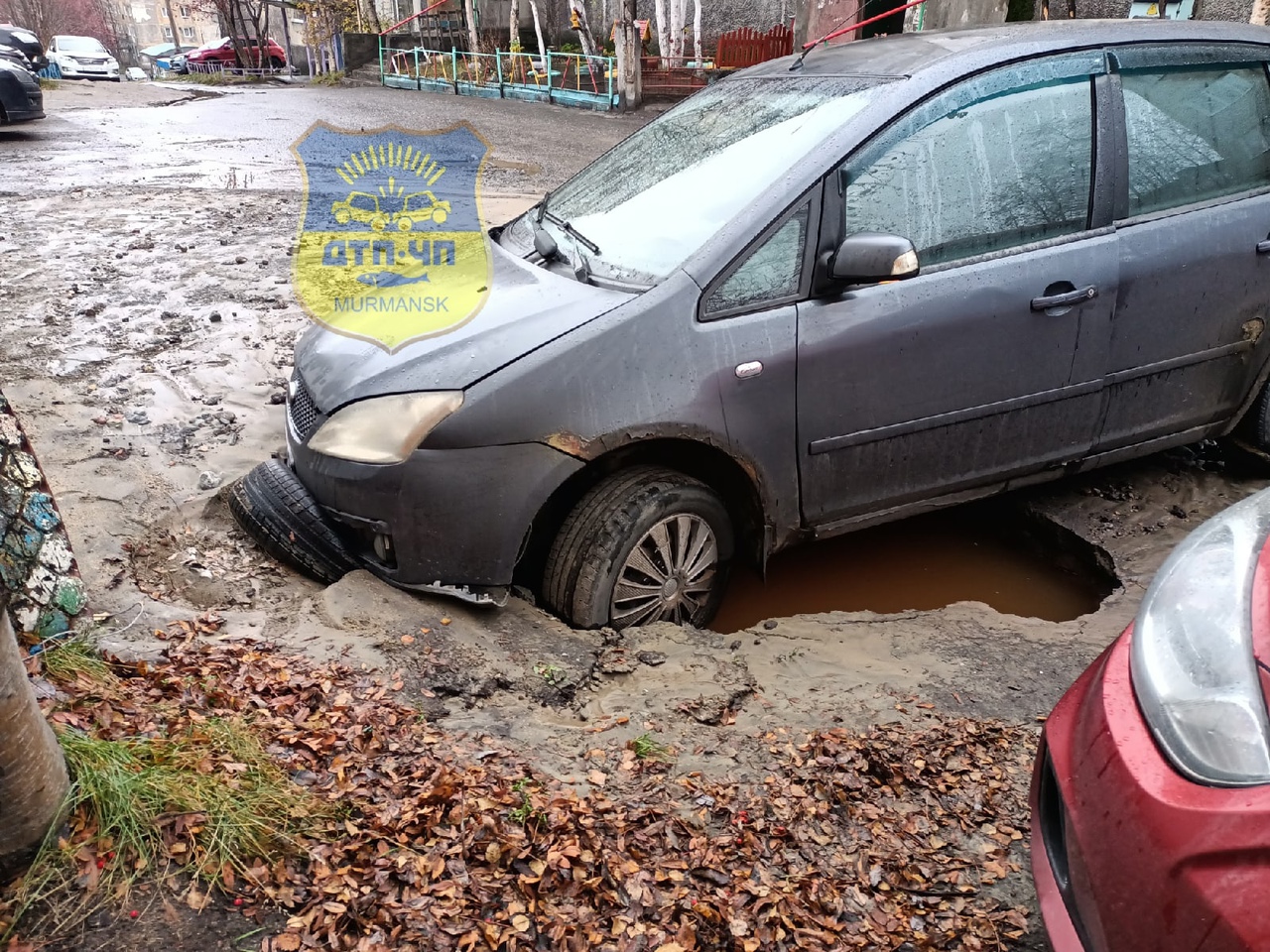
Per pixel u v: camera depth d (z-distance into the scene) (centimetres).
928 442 355
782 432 329
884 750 279
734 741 281
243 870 202
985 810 258
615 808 246
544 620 330
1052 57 367
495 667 303
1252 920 144
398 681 288
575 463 308
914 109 343
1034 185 361
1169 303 382
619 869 223
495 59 2245
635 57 1842
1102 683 192
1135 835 165
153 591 323
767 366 321
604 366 307
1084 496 438
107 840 199
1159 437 409
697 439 316
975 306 346
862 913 222
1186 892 154
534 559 352
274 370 530
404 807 229
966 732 291
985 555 427
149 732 233
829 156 332
